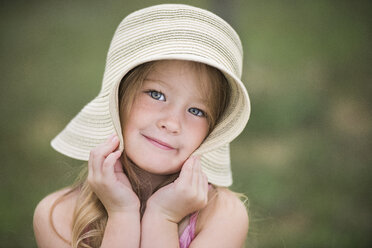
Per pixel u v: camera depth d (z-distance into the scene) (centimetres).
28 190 186
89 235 120
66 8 376
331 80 280
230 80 120
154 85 117
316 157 212
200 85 117
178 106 117
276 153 215
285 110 246
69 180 144
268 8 383
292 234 169
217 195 125
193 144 118
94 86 275
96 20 363
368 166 207
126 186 118
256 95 257
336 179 198
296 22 358
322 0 386
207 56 115
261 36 342
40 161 205
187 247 121
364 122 240
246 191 187
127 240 116
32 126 233
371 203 185
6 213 173
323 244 166
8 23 349
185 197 117
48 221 123
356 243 167
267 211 178
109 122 122
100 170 117
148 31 117
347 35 337
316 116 244
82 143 124
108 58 123
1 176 195
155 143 117
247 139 228
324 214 178
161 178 123
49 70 291
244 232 123
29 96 259
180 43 115
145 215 118
